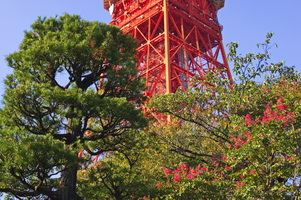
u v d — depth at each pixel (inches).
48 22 995.3
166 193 912.9
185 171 842.8
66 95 835.4
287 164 738.2
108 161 949.8
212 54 2539.4
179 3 2524.6
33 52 877.8
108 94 962.1
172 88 2379.4
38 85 840.3
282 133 730.8
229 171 877.8
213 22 2736.2
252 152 755.4
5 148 721.6
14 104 839.7
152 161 1210.6
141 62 2390.5
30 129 868.6
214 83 1075.3
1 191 806.5
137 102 999.0
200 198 815.1
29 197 872.9
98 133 981.8
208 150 1142.3
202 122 1119.6
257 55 987.9
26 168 751.1
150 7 2527.1
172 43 2583.7
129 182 960.9
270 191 738.8
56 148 741.9
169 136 1157.7
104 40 968.9
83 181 962.1
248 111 952.9
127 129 952.3
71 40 919.7
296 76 996.6
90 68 962.1
